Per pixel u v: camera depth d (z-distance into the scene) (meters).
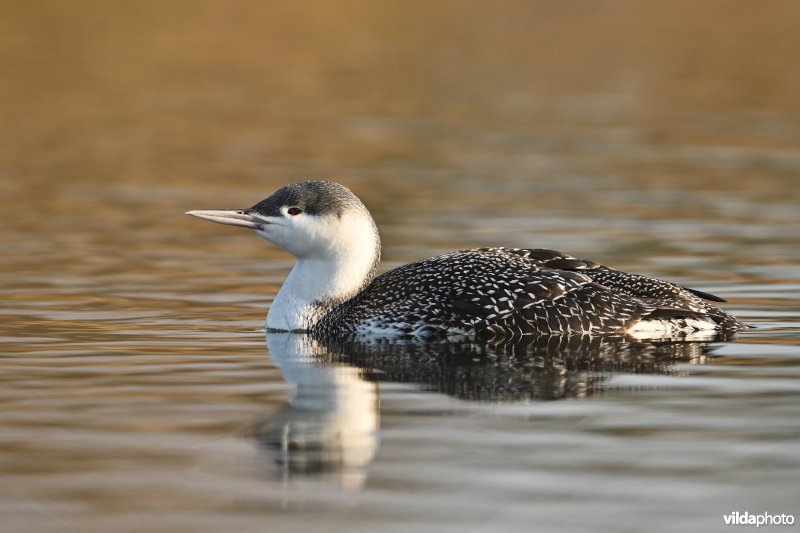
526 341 11.74
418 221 18.91
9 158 24.59
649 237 17.59
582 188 21.81
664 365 10.71
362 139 27.31
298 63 37.69
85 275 15.30
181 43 39.66
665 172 23.42
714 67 37.69
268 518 7.07
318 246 12.46
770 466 7.88
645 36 43.69
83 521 7.04
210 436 8.59
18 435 8.59
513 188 21.81
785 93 33.41
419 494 7.43
